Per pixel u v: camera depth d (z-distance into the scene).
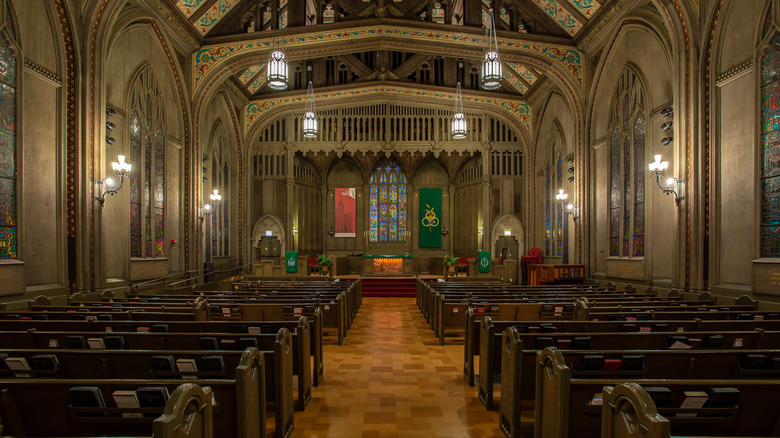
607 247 15.61
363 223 28.97
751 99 9.84
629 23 13.65
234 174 22.55
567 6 15.41
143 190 13.92
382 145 24.11
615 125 15.27
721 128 10.73
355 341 10.30
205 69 16.78
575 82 16.89
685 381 3.44
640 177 13.85
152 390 3.37
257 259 22.42
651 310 7.95
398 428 5.26
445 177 29.25
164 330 6.33
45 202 10.20
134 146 13.55
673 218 12.04
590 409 3.69
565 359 4.50
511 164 24.50
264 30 17.27
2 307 7.85
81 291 10.75
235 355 4.49
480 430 5.21
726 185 10.54
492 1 17.27
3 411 3.41
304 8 16.89
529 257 19.98
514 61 17.25
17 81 9.43
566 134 19.38
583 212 16.78
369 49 17.62
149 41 14.30
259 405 4.09
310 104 23.19
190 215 16.53
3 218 9.06
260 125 23.62
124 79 13.04
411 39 16.95
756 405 3.44
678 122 11.39
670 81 12.23
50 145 10.37
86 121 10.93
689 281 11.14
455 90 22.00
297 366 5.88
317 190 28.72
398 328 12.07
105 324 6.38
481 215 25.92
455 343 10.03
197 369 4.45
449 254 28.73
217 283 16.02
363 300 19.30
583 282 16.56
